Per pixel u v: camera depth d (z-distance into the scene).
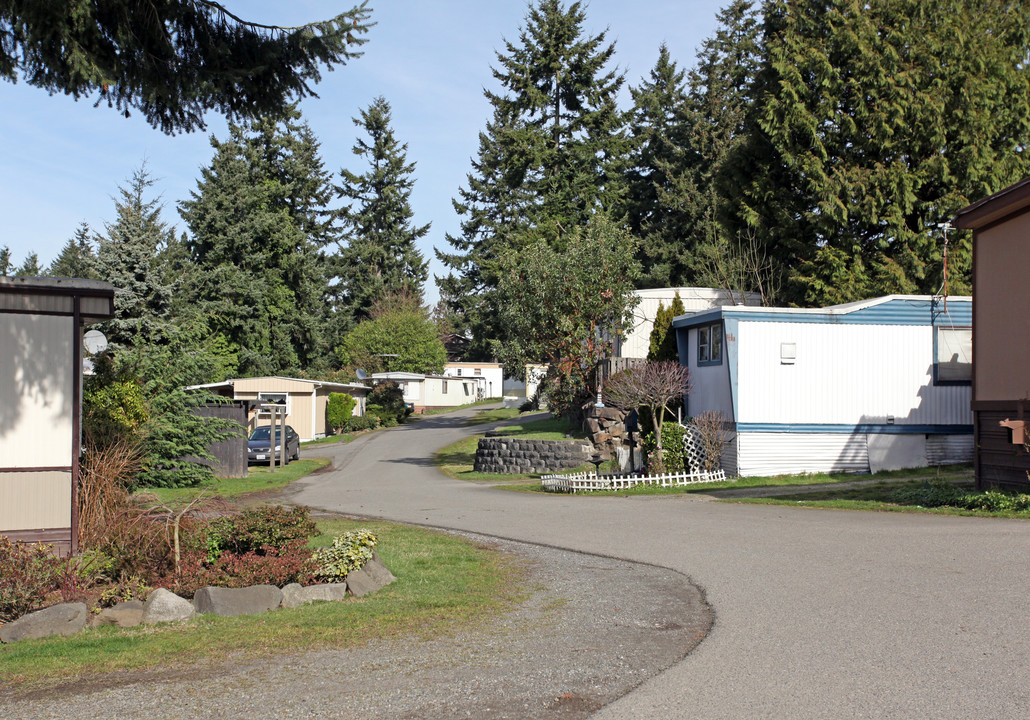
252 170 56.59
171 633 7.07
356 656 6.36
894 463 20.53
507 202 61.53
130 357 21.28
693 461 21.05
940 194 28.67
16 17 9.33
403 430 49.09
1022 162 28.34
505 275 27.55
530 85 49.88
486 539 12.30
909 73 27.64
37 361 9.56
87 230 37.84
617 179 51.22
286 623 7.35
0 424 9.41
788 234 31.08
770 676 5.50
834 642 6.19
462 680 5.73
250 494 21.03
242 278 47.84
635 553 10.63
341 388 51.06
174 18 10.77
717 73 49.00
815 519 12.94
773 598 7.71
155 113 11.51
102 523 9.67
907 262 28.27
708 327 22.19
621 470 23.53
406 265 75.81
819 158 29.30
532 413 50.25
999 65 27.70
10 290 9.48
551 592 8.52
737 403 20.31
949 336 20.97
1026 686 5.08
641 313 30.86
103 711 5.25
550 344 26.25
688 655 6.09
